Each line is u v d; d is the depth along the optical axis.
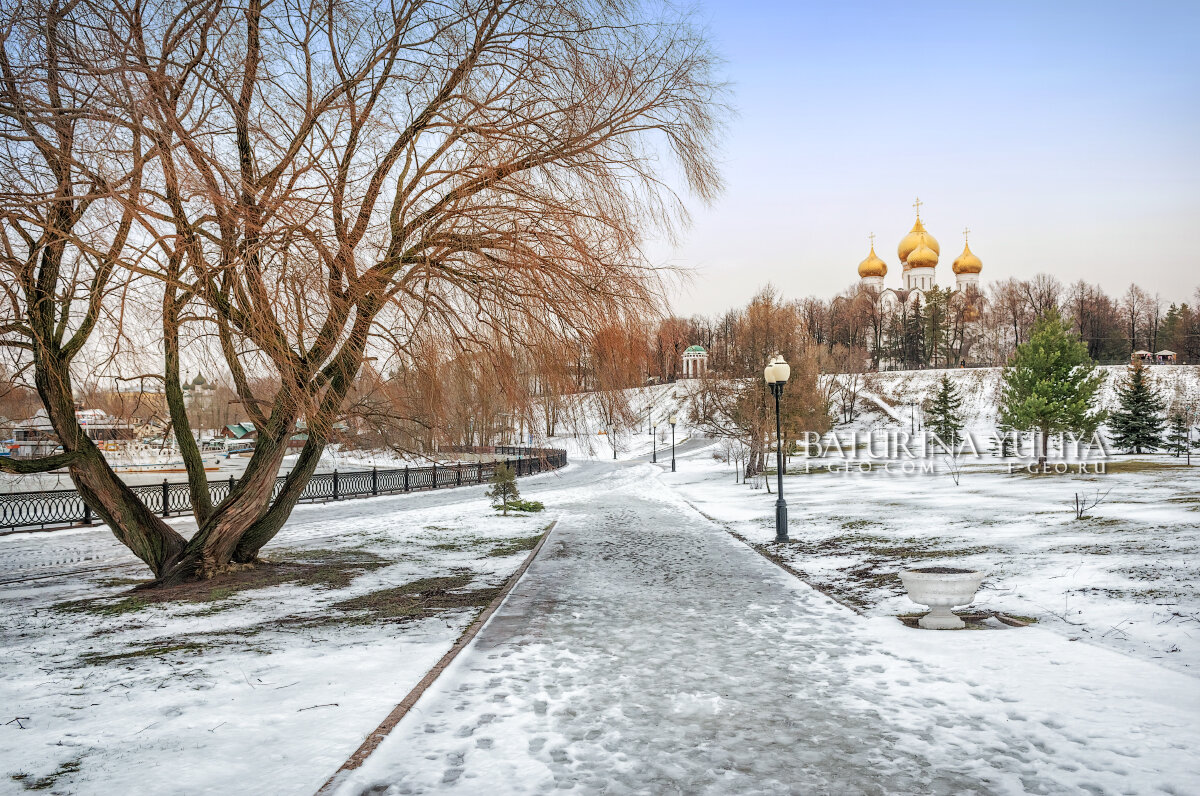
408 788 3.84
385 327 9.05
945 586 7.20
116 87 7.12
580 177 9.32
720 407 36.66
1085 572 8.99
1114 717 4.69
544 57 9.18
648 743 4.48
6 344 9.05
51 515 18.66
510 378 9.16
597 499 29.28
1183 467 30.30
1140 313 98.19
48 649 6.87
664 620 8.10
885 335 107.94
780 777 3.98
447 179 9.41
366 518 20.58
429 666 6.14
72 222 8.28
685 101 9.63
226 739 4.48
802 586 10.09
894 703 5.14
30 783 3.84
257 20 8.48
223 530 10.65
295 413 9.68
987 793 3.74
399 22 9.00
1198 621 6.65
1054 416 31.36
